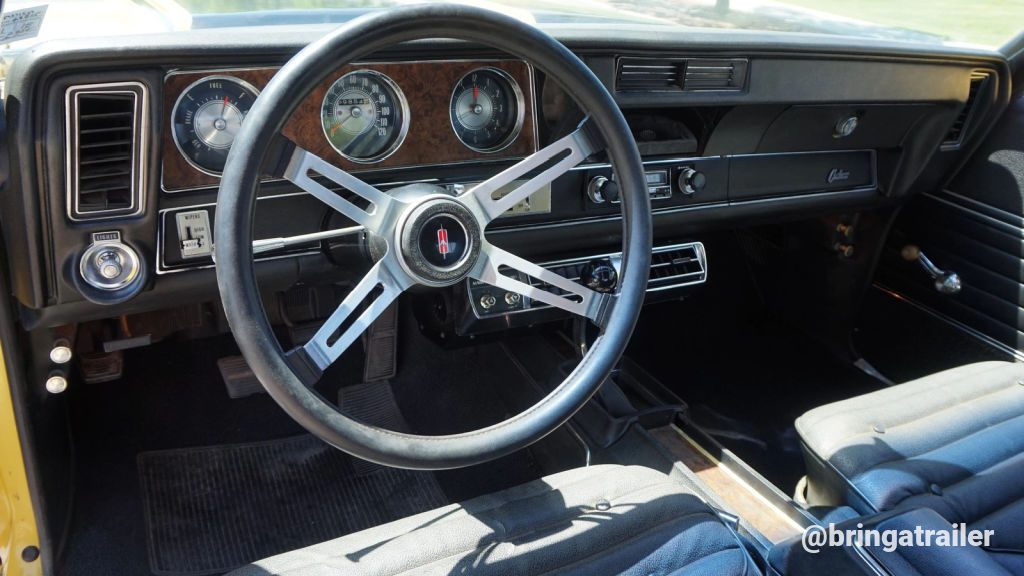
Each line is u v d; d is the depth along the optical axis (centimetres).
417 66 139
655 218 179
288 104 97
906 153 207
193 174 128
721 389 237
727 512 147
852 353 250
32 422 142
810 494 159
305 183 105
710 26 174
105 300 125
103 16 136
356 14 146
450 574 110
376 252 117
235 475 192
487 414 216
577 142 118
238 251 96
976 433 149
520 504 126
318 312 203
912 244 233
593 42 147
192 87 124
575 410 116
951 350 226
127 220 122
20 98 108
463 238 112
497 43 108
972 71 194
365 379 217
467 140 149
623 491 129
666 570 114
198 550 171
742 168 186
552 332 205
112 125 117
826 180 203
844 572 118
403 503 190
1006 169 207
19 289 124
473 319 161
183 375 210
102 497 181
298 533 179
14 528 148
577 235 166
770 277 270
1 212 117
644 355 250
